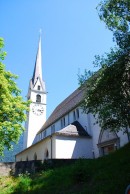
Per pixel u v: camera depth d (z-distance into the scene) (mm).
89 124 31188
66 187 12344
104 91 16453
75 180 12547
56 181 13555
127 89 15891
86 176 12594
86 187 11430
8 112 21047
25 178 15305
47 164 19234
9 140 21172
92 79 17906
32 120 58312
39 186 13477
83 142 30109
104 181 11320
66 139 29781
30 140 55875
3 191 13875
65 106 43094
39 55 70500
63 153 28969
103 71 16656
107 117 16562
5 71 23094
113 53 16844
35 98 61844
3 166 19953
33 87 63438
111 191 9953
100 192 10055
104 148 27734
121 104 15688
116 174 11664
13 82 23422
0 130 19922
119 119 16141
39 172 18203
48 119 54625
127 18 16344
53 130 43750
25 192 13086
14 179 16781
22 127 21797
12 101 22078
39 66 68500
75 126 32031
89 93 17234
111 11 16656
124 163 13109
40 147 35469
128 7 15992
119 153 15953
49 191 12391
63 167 17344
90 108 17828
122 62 15844
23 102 23750
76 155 29203
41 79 65562
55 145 29203
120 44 16094
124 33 16312
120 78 15898
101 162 15062
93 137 30172
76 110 35094
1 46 21625
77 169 13312
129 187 5156
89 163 15656
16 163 20344
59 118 40375
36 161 19297
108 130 27047
